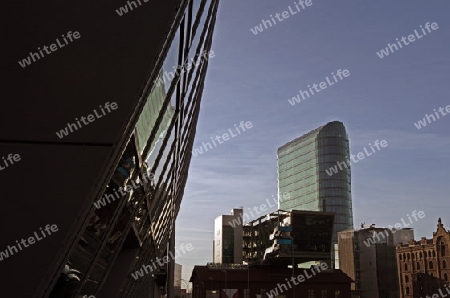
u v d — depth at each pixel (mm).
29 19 6949
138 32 7074
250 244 128375
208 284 102312
